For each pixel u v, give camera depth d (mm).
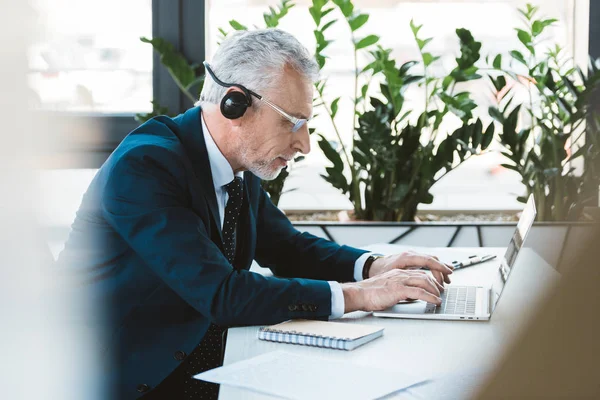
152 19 3162
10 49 3182
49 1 3188
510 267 1411
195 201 1350
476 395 255
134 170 1315
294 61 1356
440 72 3232
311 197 3414
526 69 3193
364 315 1326
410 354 1084
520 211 3270
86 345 1326
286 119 1365
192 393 1390
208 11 3240
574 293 231
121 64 3232
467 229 2793
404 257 1552
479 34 3270
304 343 1152
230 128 1385
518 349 244
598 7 3113
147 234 1271
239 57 1353
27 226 2943
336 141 3092
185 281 1239
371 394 902
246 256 1531
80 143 3211
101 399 1297
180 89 3219
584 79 2736
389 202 2934
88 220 1383
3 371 1900
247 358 1088
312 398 893
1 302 2299
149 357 1302
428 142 2959
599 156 2803
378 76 3301
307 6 3256
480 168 3436
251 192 1615
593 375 227
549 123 3102
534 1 3256
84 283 1367
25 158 3176
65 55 3215
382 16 3268
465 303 1363
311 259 1628
